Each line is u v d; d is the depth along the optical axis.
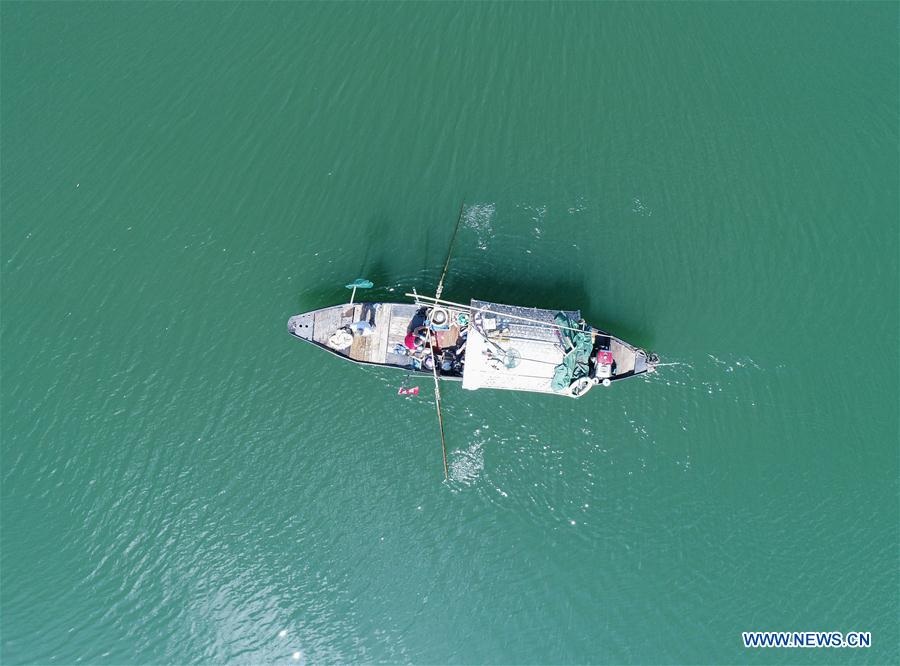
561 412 28.78
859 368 29.67
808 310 29.89
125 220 29.75
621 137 30.94
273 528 28.66
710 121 31.34
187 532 28.50
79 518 28.34
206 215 29.78
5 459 28.45
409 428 28.73
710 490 29.00
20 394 28.73
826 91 31.91
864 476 29.22
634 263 29.78
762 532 28.86
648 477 28.95
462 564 28.70
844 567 28.73
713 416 29.17
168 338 29.06
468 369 25.75
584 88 31.31
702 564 28.73
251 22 31.69
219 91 30.89
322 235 29.58
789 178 30.92
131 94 30.80
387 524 28.80
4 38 31.14
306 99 30.80
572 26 31.88
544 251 29.66
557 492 28.83
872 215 30.75
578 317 26.45
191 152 30.28
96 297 29.27
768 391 29.38
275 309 29.17
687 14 32.38
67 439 28.61
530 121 30.80
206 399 28.83
